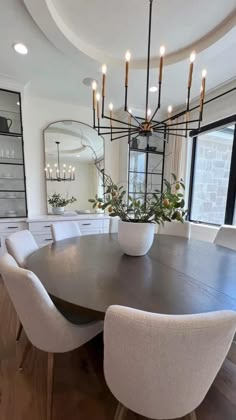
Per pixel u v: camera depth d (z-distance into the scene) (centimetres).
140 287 108
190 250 177
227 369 140
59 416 110
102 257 154
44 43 195
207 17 169
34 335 107
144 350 64
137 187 372
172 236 229
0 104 286
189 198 364
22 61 225
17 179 312
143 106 341
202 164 345
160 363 66
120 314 64
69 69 241
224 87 276
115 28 181
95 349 158
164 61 220
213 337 63
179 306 91
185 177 353
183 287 109
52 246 180
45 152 335
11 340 166
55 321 100
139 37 192
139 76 244
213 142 325
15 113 294
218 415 112
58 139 341
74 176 355
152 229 159
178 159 354
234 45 191
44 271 126
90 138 363
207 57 204
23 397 119
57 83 275
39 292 94
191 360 66
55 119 338
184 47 205
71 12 164
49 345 105
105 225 340
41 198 341
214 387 127
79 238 211
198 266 139
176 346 62
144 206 157
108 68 225
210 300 96
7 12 160
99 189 369
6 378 132
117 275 122
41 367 141
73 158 353
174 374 68
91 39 194
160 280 117
